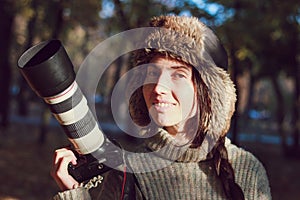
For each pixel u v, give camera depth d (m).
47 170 11.57
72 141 1.65
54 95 1.53
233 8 10.40
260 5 10.64
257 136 25.12
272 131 30.98
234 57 10.63
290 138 26.38
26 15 14.44
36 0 14.85
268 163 16.45
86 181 1.73
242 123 27.75
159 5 9.62
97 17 14.16
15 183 10.04
